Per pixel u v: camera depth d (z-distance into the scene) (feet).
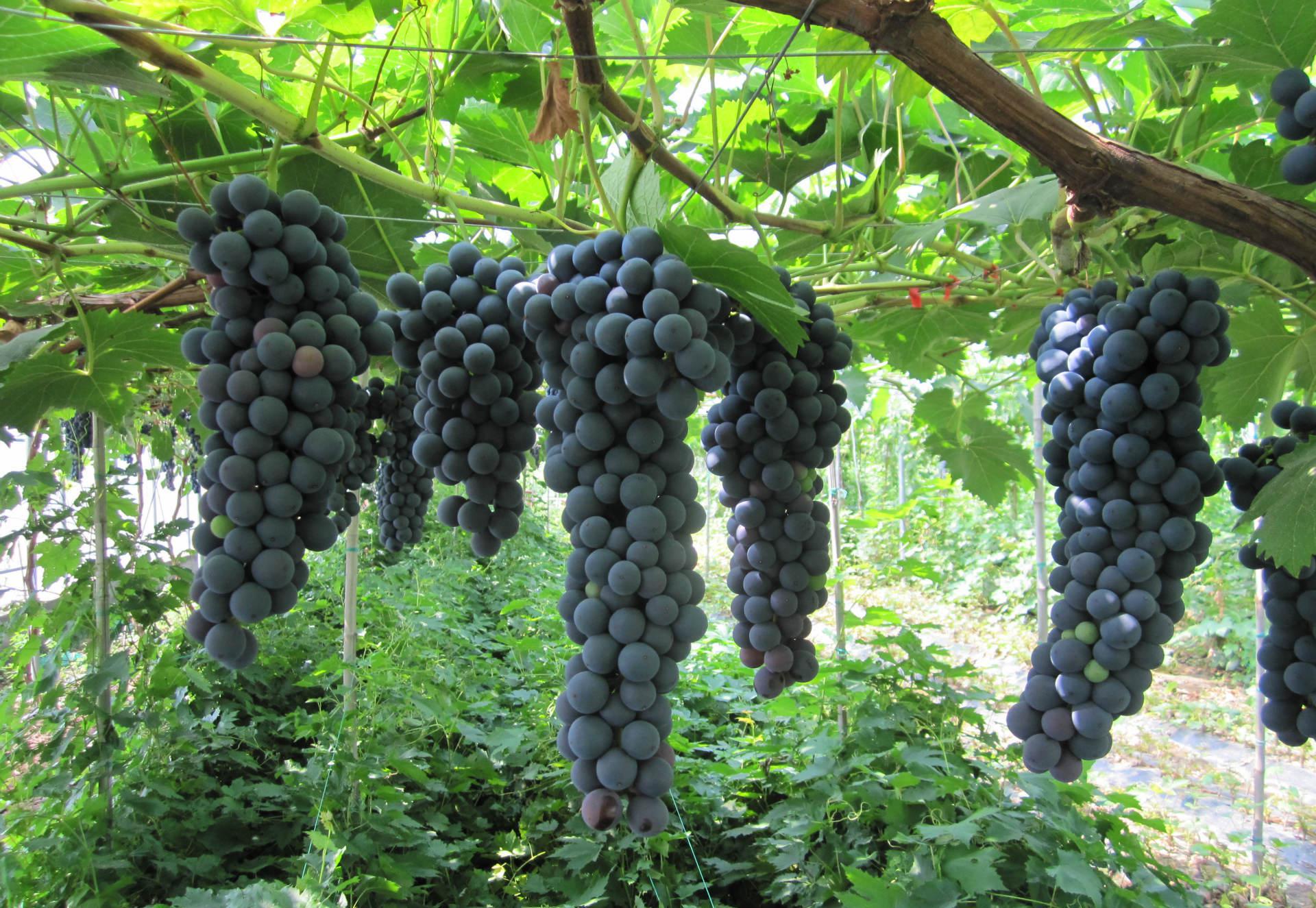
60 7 4.88
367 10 7.09
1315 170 5.34
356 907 12.22
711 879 14.19
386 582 23.18
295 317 5.44
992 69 5.01
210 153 8.23
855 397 14.38
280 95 8.84
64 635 12.48
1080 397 6.98
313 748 15.23
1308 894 16.63
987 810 11.17
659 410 4.90
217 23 6.93
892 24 4.77
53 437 13.37
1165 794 19.77
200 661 16.92
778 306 5.20
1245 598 30.86
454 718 16.06
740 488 6.89
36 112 9.17
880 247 11.09
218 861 13.29
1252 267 9.04
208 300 8.48
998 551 40.68
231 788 14.26
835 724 14.33
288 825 14.40
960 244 11.13
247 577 5.17
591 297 4.88
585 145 5.50
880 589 40.93
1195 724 25.12
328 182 7.52
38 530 12.77
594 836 14.05
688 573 5.11
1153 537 6.59
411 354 6.52
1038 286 10.59
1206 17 6.16
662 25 7.82
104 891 11.81
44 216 8.86
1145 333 6.49
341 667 14.01
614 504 5.09
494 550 6.67
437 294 6.18
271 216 5.20
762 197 11.46
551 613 23.22
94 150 6.88
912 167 11.45
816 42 8.52
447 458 6.39
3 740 13.12
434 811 15.02
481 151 10.37
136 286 10.75
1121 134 9.24
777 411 6.31
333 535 5.58
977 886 10.12
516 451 6.57
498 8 8.06
